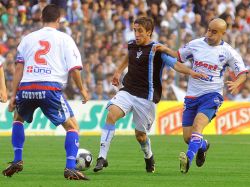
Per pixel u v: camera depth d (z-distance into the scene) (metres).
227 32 75.44
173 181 29.45
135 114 32.50
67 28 68.00
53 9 28.94
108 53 69.88
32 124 61.81
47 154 43.03
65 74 28.70
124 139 57.19
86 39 69.06
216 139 58.78
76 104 63.56
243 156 42.88
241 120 67.56
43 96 28.28
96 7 75.44
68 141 28.73
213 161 39.50
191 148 31.20
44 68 28.36
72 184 27.41
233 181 29.77
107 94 68.56
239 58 33.12
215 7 83.75
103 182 28.33
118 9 76.75
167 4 82.25
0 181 28.52
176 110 66.06
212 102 32.69
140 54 32.09
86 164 32.34
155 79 32.34
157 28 76.69
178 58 33.50
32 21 70.50
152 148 48.62
